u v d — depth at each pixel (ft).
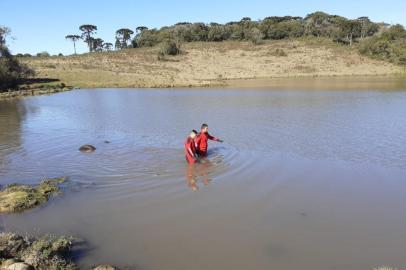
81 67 281.74
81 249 31.45
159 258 30.09
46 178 48.42
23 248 30.60
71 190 43.91
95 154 58.95
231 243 32.07
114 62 321.73
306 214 37.24
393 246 31.40
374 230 34.01
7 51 206.18
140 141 67.72
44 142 68.69
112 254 30.68
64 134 76.13
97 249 31.42
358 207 38.68
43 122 92.32
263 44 417.08
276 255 30.22
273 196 41.55
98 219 36.65
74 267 28.68
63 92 178.70
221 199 40.81
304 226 34.81
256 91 164.04
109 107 118.62
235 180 46.34
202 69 302.45
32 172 51.06
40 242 30.94
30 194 41.52
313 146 61.52
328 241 32.22
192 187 44.19
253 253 30.55
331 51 368.07
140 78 239.91
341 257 29.86
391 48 343.46
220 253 30.66
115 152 59.82
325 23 477.36
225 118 91.30
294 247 31.32
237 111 102.68
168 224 35.47
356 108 103.96
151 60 338.95
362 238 32.65
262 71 296.92
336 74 283.18
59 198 41.60
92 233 34.06
